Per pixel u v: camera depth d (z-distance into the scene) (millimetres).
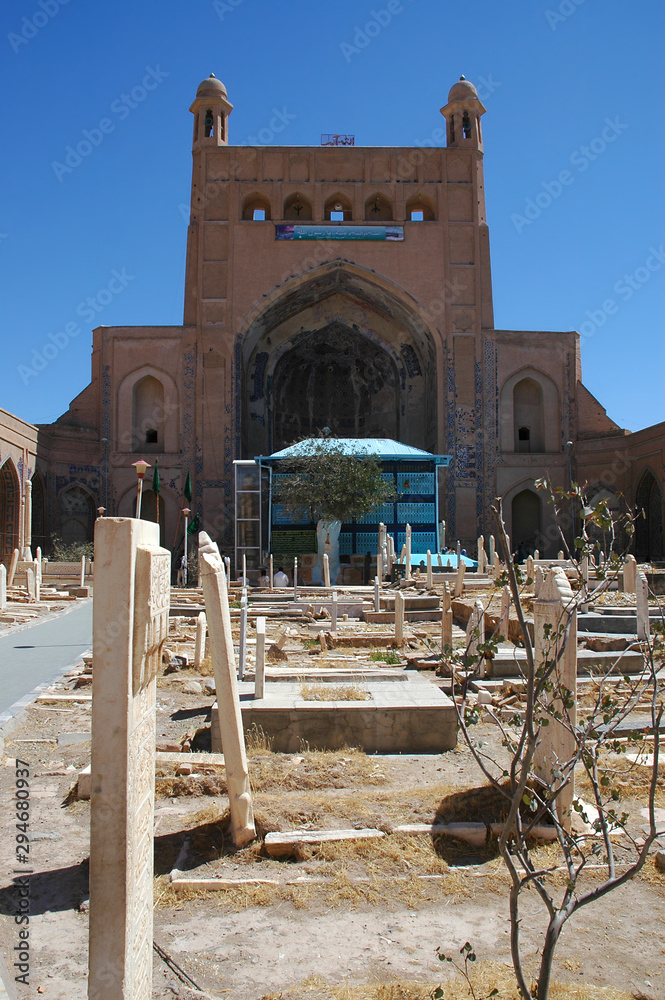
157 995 3055
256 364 35094
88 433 31516
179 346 32156
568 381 32781
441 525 26969
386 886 3984
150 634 2588
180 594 18141
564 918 2490
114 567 2488
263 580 21688
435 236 33031
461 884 3998
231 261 32500
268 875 4102
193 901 3863
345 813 4703
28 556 24641
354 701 6781
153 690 2846
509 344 32719
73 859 4328
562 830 2766
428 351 33969
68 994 3047
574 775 5359
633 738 2953
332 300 35156
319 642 11539
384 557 21141
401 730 6574
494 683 8586
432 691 7297
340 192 33344
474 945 3451
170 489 31438
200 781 5352
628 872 2502
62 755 6289
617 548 30500
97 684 2471
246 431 33812
